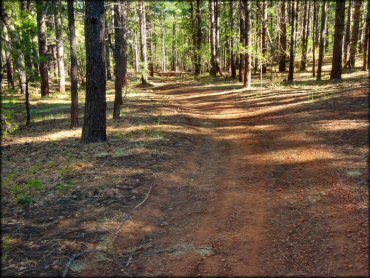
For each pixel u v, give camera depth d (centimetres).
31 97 2495
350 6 2862
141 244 508
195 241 515
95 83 1068
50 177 775
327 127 1062
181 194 693
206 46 4078
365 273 398
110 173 794
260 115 1491
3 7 1418
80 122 1539
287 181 716
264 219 568
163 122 1427
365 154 767
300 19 3925
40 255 473
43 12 1770
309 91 1841
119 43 1533
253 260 458
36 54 1452
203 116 1652
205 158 945
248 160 904
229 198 667
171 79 4288
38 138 1245
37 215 594
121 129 1300
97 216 589
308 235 500
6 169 845
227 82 3156
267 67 3934
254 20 2922
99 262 461
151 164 858
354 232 484
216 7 3853
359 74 2345
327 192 623
